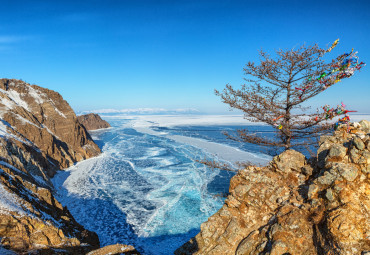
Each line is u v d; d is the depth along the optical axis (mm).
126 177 48469
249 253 6910
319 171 7488
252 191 8180
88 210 32906
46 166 45750
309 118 10523
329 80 9266
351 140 6957
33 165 37812
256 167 8969
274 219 7141
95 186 43094
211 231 7988
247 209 7969
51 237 15875
